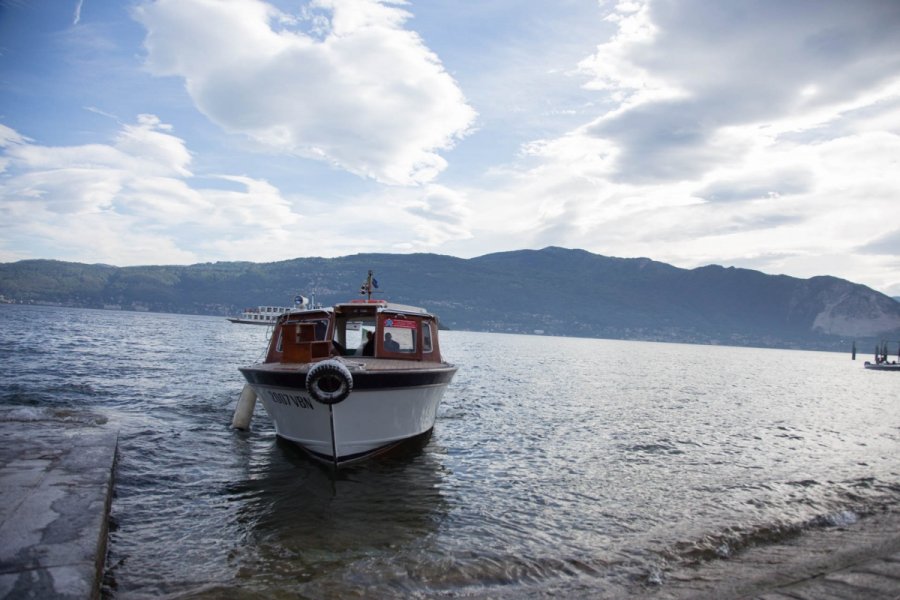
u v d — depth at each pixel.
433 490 10.33
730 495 10.53
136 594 5.90
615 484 11.10
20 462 7.99
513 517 8.95
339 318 14.63
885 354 95.06
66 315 128.88
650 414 21.42
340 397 10.44
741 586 6.43
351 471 11.38
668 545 7.79
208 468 11.16
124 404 17.61
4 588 4.35
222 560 6.92
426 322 14.45
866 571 6.59
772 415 23.61
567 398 25.62
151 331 77.31
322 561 6.95
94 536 5.47
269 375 11.50
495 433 16.02
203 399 19.52
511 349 95.44
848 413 26.30
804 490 11.05
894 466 13.78
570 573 6.80
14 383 20.11
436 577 6.56
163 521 8.21
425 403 12.99
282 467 11.49
